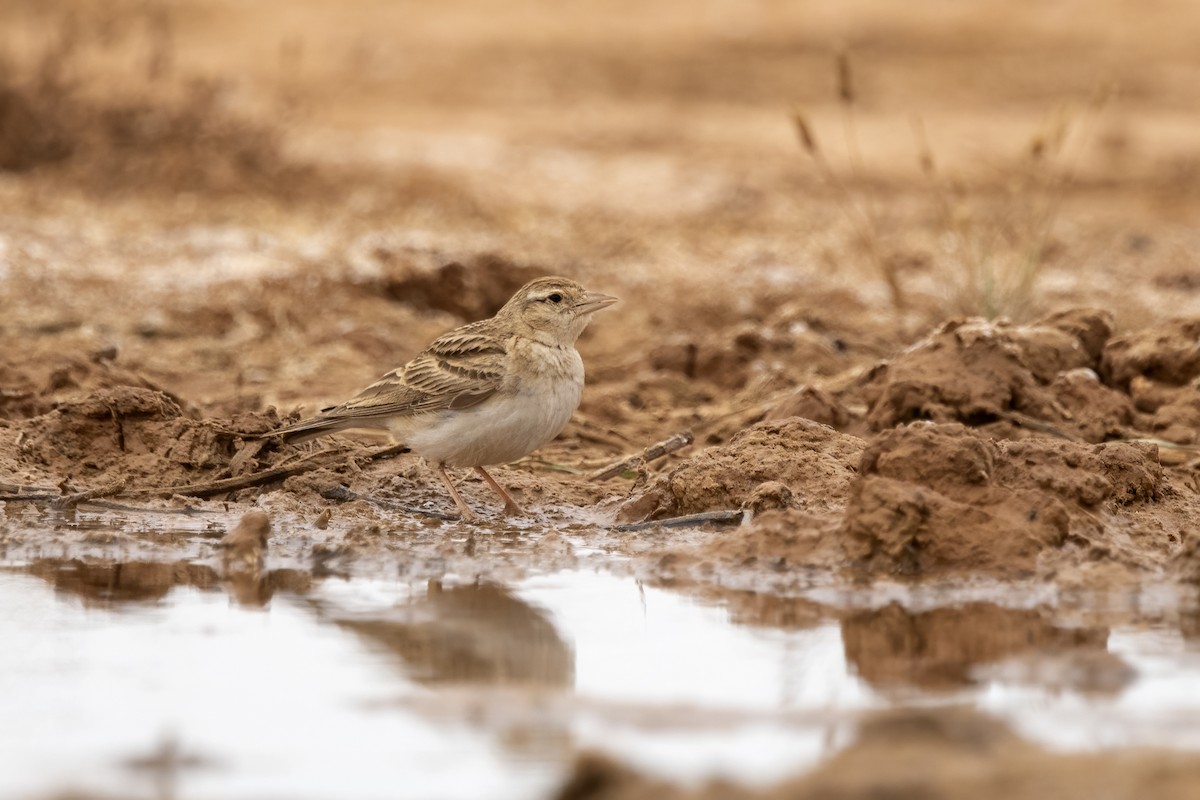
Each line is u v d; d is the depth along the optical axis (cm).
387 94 5156
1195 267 3012
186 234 2950
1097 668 1091
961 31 6038
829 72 5619
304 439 1706
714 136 4688
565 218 3391
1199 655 1123
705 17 6303
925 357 1775
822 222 3444
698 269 2912
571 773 875
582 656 1141
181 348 2322
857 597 1302
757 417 1911
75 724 1002
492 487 1614
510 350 1509
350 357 2322
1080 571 1328
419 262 2628
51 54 3575
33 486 1620
